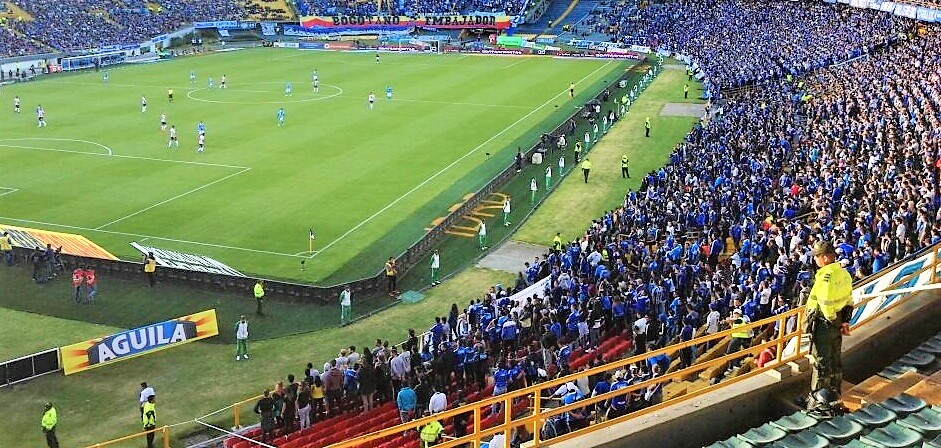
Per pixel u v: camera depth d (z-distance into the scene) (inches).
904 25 3846.0
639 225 1641.2
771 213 1565.0
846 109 2437.3
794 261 1192.2
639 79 4237.2
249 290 1609.3
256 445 1053.8
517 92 3895.2
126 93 3919.8
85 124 3191.4
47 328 1471.5
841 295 467.5
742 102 2950.3
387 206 2149.4
